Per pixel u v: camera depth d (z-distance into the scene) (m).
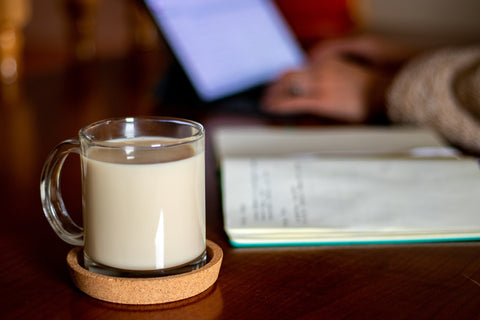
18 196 0.84
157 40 2.02
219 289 0.64
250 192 0.78
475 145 1.06
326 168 0.83
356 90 1.25
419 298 0.63
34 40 3.50
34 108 1.27
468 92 1.08
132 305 0.61
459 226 0.74
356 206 0.76
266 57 1.46
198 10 1.34
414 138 1.01
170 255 0.62
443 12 2.45
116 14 3.39
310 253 0.70
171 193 0.61
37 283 0.65
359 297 0.63
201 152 0.63
